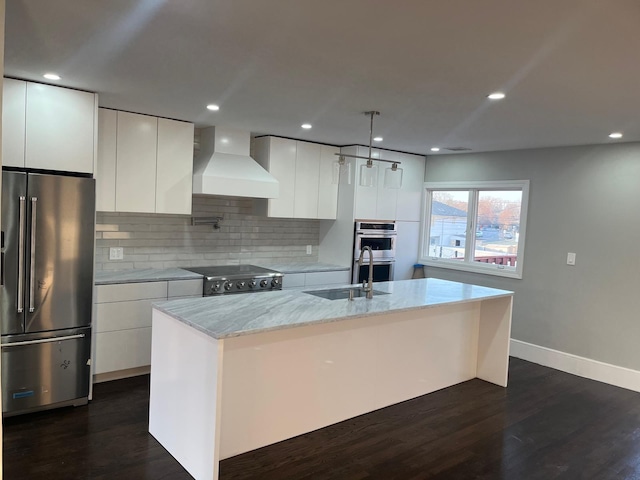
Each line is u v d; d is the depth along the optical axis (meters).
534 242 5.21
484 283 5.70
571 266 4.91
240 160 4.76
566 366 4.93
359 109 3.65
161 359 3.05
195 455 2.67
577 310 4.87
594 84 2.75
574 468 3.00
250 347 2.93
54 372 3.42
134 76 3.00
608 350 4.65
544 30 2.02
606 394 4.30
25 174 3.17
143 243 4.69
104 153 3.99
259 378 2.99
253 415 2.99
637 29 1.97
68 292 3.42
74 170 3.44
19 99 3.19
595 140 4.49
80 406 3.56
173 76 2.97
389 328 3.72
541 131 4.19
